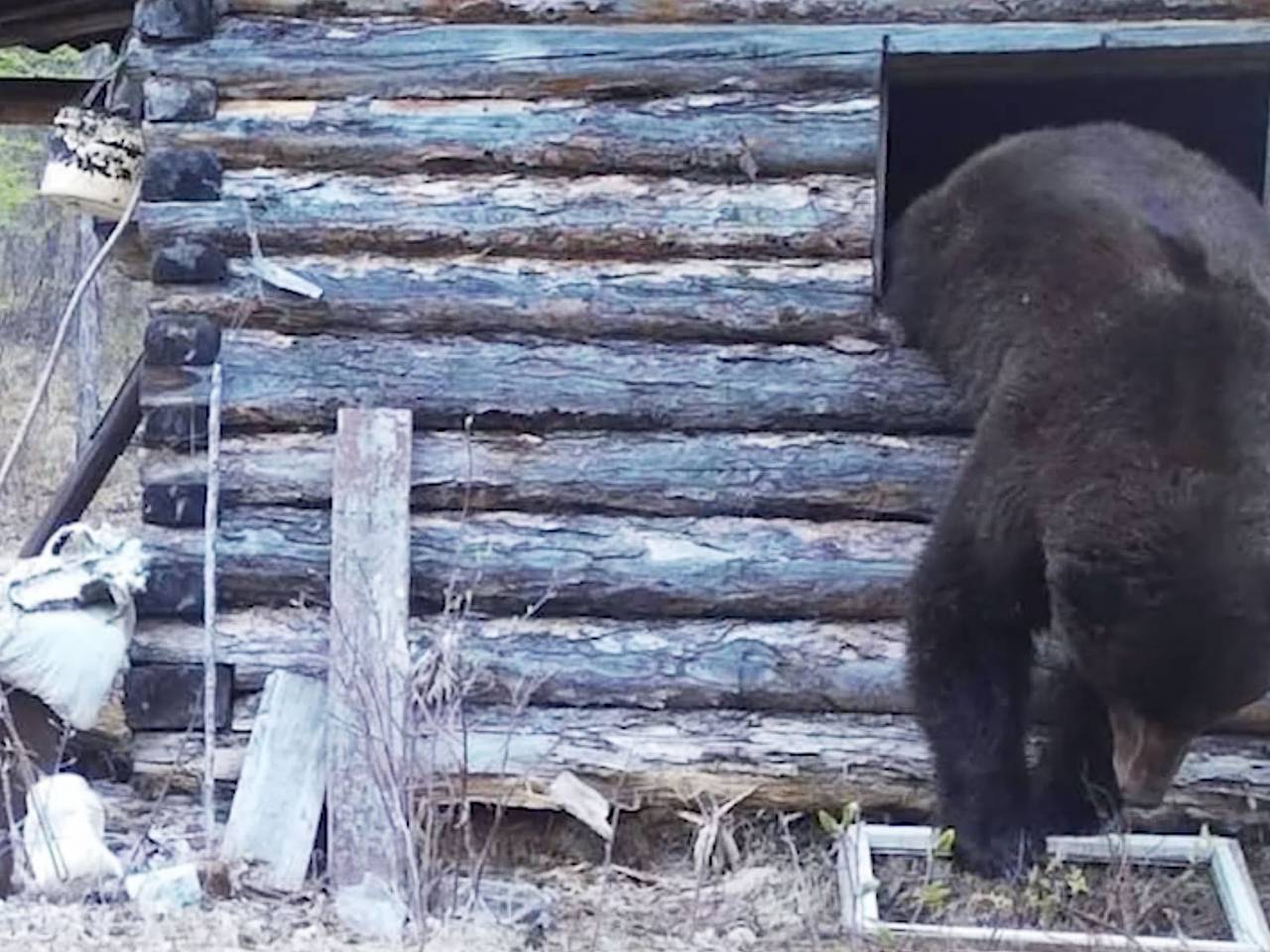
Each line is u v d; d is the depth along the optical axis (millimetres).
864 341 6461
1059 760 6105
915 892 5773
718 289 6441
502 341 6473
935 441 6434
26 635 5898
